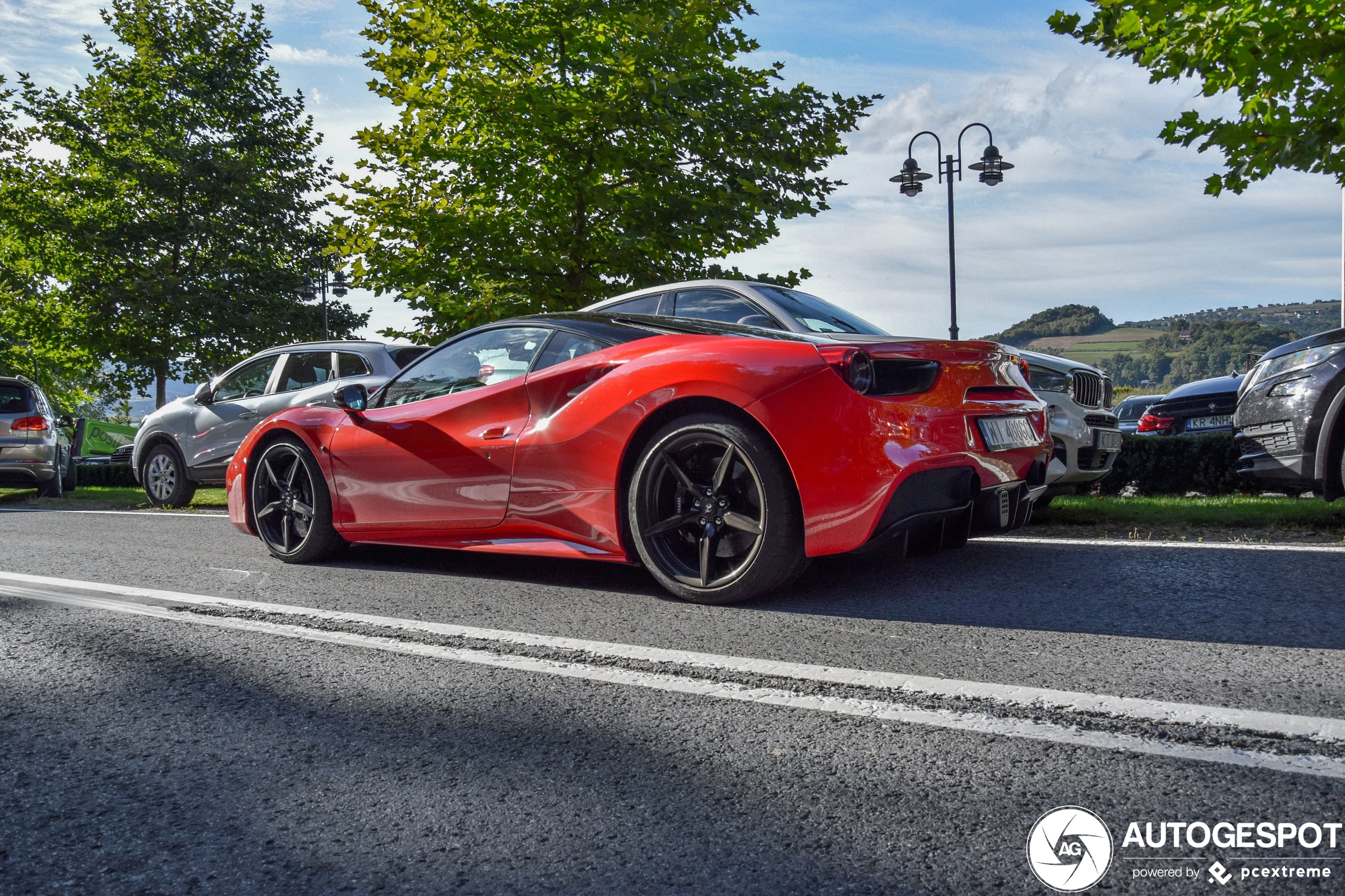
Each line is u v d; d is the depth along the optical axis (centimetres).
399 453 434
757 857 154
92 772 198
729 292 510
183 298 2473
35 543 587
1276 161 592
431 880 150
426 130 932
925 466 326
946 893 141
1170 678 237
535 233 955
